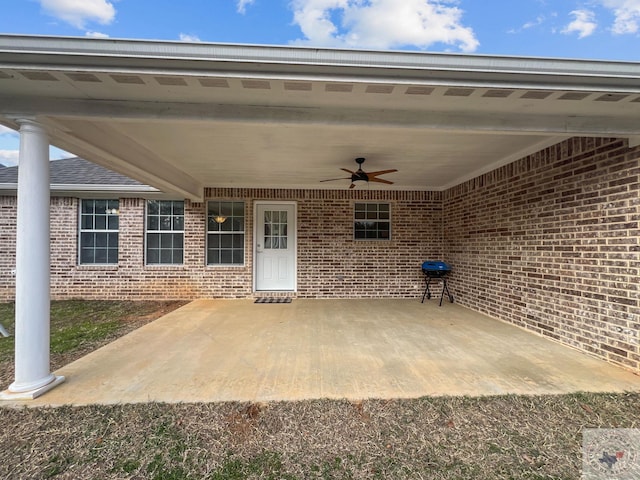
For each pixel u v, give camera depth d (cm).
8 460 203
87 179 717
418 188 752
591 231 374
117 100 273
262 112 285
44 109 270
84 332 466
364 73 232
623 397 273
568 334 403
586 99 262
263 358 357
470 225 640
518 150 470
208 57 218
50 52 212
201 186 714
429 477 192
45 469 196
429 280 729
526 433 229
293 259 753
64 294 715
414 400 266
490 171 571
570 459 205
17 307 272
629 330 329
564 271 411
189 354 370
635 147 326
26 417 242
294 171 600
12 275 705
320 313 588
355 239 751
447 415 247
